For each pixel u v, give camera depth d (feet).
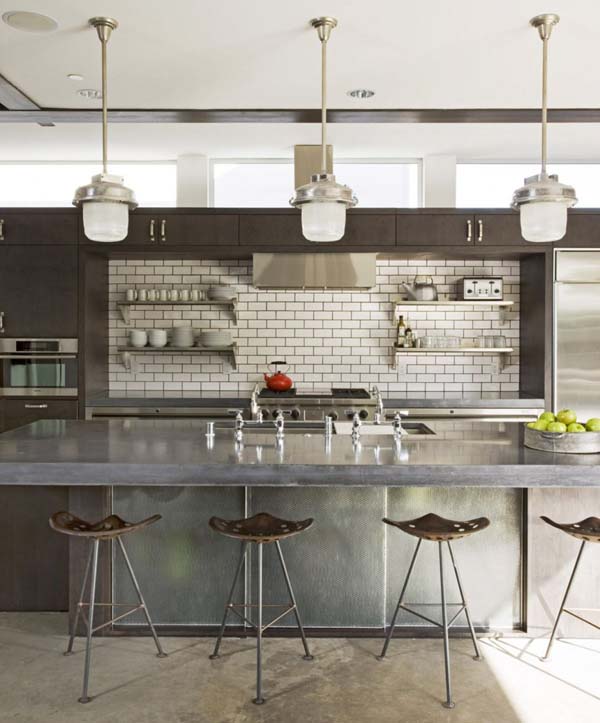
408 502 11.93
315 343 21.25
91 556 11.10
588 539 10.19
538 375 19.51
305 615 11.96
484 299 20.13
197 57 12.01
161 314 21.25
